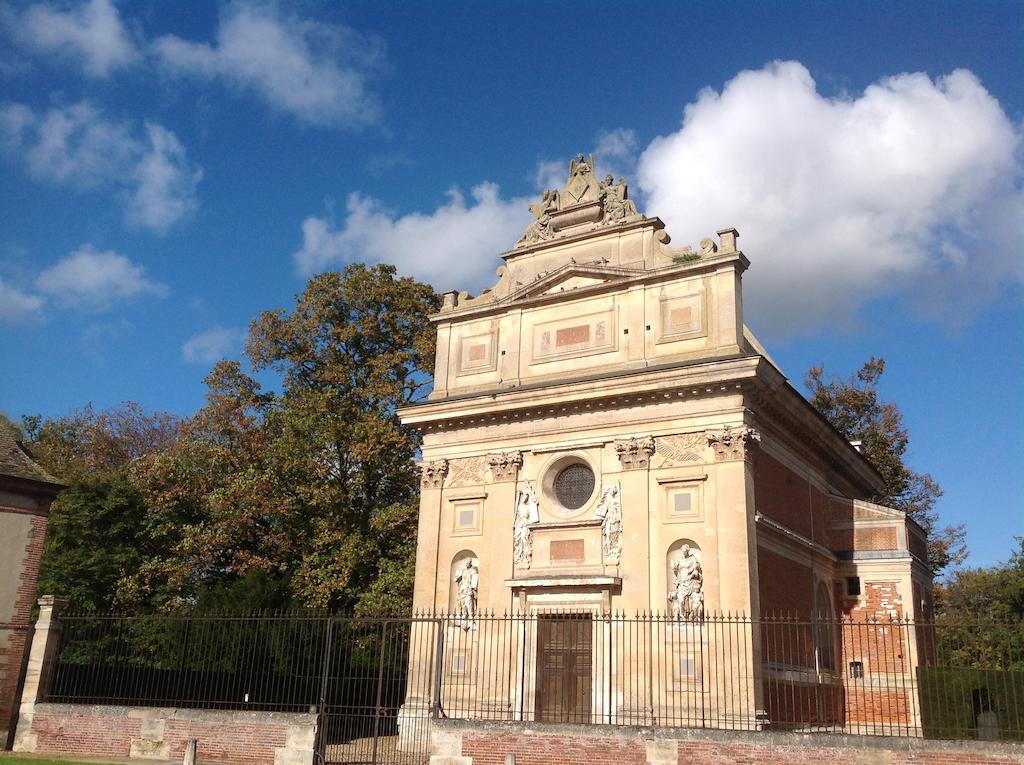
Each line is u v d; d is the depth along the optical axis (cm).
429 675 3102
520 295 3647
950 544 5828
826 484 3838
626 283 3391
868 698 3453
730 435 2981
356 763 2519
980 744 1873
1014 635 3462
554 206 3722
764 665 2844
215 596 3734
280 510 4447
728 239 3231
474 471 3494
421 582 3447
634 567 3036
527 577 3244
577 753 2198
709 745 2091
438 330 3828
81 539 4388
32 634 2948
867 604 3578
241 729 2531
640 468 3123
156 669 2958
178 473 4656
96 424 6412
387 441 4366
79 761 2480
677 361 3203
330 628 2620
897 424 5816
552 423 3366
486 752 2278
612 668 2950
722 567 2878
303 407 4588
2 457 2988
